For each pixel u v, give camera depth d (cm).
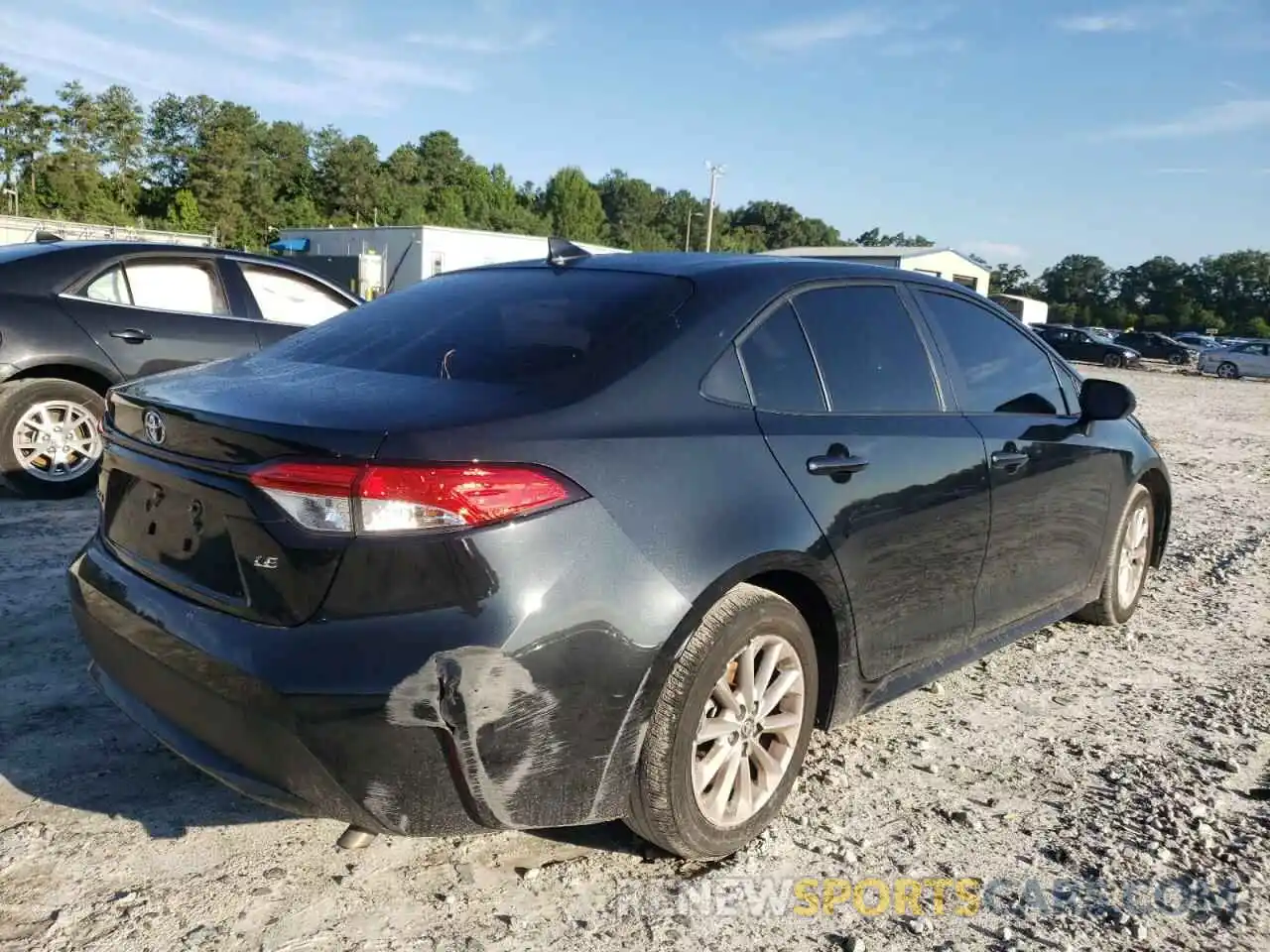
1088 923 251
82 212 8194
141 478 259
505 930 239
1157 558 520
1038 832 294
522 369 258
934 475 322
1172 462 1174
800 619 280
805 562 272
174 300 646
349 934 234
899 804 306
